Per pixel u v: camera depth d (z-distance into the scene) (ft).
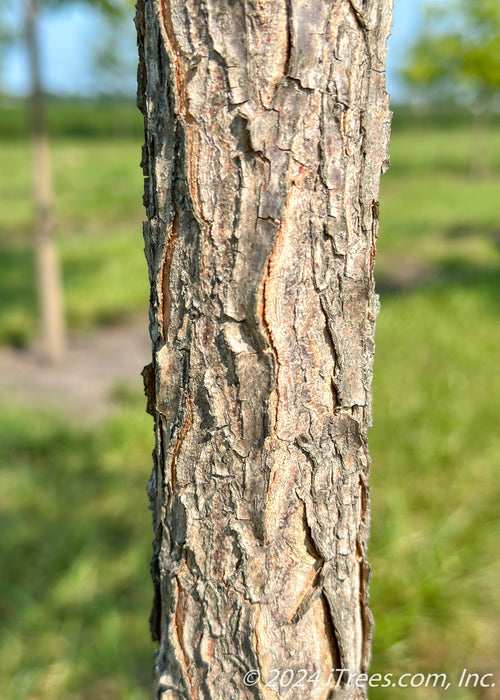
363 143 3.55
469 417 13.07
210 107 3.34
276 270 3.50
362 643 4.50
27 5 16.96
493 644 8.23
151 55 3.46
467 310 20.58
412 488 10.89
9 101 91.45
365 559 4.33
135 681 8.00
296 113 3.32
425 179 60.13
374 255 3.83
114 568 9.93
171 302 3.70
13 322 22.61
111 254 33.12
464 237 36.63
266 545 3.90
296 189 3.42
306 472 3.88
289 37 3.24
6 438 13.67
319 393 3.79
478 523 10.06
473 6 46.80
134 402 15.93
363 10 3.35
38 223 19.13
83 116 116.37
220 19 3.23
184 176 3.46
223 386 3.69
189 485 3.91
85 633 8.81
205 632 4.09
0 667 8.28
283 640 4.05
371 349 3.94
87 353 20.67
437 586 8.70
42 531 10.90
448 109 122.62
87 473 12.69
